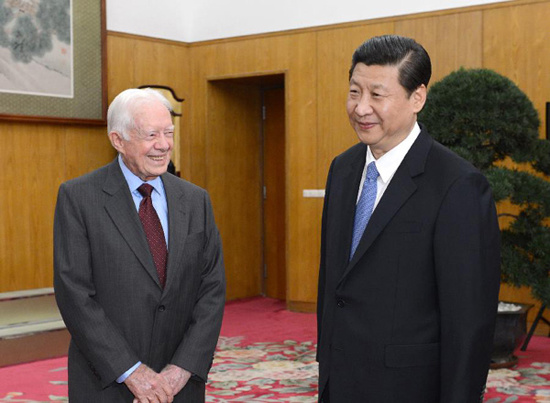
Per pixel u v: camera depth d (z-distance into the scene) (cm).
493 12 587
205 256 232
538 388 436
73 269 212
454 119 457
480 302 172
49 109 621
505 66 584
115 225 216
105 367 205
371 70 175
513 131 458
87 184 222
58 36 626
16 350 500
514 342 479
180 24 738
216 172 747
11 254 605
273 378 470
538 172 539
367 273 182
